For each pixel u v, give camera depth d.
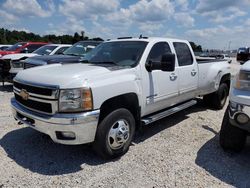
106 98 3.60
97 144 3.67
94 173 3.50
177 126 5.48
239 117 3.51
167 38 5.16
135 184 3.26
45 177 3.37
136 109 4.23
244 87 3.47
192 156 4.05
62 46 10.56
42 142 4.45
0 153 4.00
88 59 4.98
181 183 3.30
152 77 4.46
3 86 9.41
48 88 3.41
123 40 4.98
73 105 3.35
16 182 3.23
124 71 3.99
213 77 6.35
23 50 13.26
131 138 4.11
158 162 3.83
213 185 3.28
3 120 5.52
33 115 3.60
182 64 5.36
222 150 4.29
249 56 5.43
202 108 7.05
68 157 3.94
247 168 3.73
